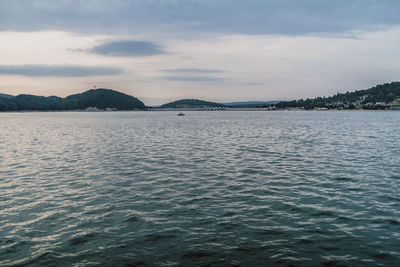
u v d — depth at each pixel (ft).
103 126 387.34
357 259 41.65
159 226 53.21
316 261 41.22
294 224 53.83
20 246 46.06
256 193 73.10
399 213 58.90
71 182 84.79
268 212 59.98
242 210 61.16
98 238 48.62
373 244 45.93
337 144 173.58
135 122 521.65
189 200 67.77
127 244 46.50
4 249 45.11
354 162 114.62
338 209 61.46
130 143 183.21
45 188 78.64
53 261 41.68
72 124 444.96
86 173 96.37
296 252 43.65
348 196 70.38
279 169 101.81
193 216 57.93
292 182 83.87
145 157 128.26
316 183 82.64
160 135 243.60
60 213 59.98
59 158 126.11
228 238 48.26
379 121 501.97
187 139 208.64
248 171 98.63
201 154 136.67
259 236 48.98
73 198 69.77
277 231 50.85
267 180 86.22
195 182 84.12
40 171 99.81
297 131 282.15
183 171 98.94
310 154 135.33
